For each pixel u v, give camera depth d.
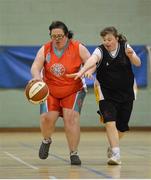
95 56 9.88
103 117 10.10
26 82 24.22
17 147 15.16
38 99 9.64
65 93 10.11
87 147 15.23
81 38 24.55
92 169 9.19
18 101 24.28
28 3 24.28
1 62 24.06
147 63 24.61
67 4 24.47
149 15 24.70
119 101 10.16
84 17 24.55
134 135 21.50
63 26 10.02
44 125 10.27
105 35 9.95
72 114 10.15
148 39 24.75
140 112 24.77
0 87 24.16
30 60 24.20
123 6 24.66
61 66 10.08
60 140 18.47
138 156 12.09
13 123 24.28
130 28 24.69
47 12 24.36
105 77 10.12
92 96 24.53
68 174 8.35
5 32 24.14
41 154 10.59
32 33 24.31
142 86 24.72
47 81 10.23
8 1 24.16
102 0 24.55
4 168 9.39
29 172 8.69
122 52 10.06
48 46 10.25
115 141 10.02
